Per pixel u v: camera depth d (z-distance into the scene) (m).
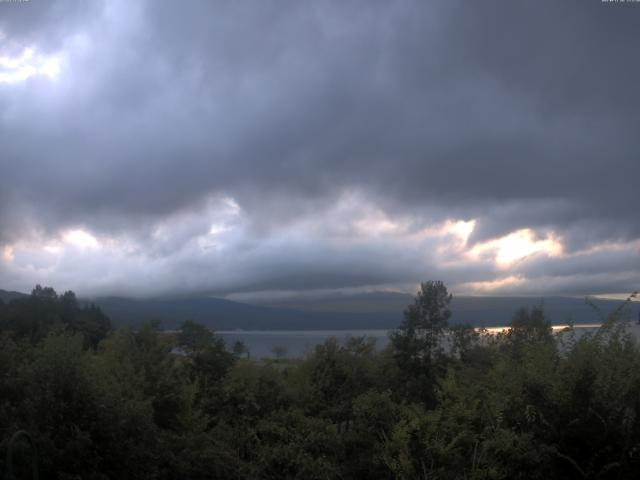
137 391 8.13
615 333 7.74
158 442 7.44
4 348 8.42
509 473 6.86
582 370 7.15
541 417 6.95
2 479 5.96
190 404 9.18
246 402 10.06
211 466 7.98
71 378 6.82
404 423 7.32
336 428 8.37
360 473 7.67
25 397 7.01
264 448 8.34
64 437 6.45
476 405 7.61
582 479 6.93
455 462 6.94
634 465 6.84
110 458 6.66
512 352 10.48
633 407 6.95
